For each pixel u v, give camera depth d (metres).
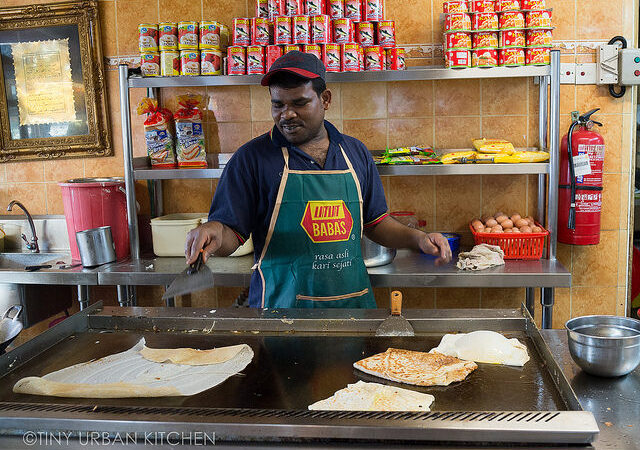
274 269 2.23
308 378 1.51
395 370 1.50
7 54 3.50
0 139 3.59
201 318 1.86
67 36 3.43
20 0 3.45
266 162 2.17
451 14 2.84
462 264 2.86
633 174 3.21
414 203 3.36
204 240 1.81
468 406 1.34
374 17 2.98
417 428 1.15
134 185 3.16
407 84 3.28
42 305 3.35
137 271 2.98
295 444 1.18
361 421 1.18
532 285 2.75
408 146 3.32
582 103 3.18
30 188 3.63
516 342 1.65
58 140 3.53
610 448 1.18
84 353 1.71
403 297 3.40
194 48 3.01
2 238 3.57
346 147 2.29
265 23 2.94
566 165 3.07
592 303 3.34
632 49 3.06
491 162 2.96
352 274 2.27
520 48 2.85
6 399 1.44
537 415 1.18
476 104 3.26
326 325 1.82
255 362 1.61
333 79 2.89
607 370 1.46
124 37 3.41
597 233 3.08
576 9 3.13
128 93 3.08
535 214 3.30
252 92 3.38
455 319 1.79
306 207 2.19
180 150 3.20
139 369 1.57
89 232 3.06
